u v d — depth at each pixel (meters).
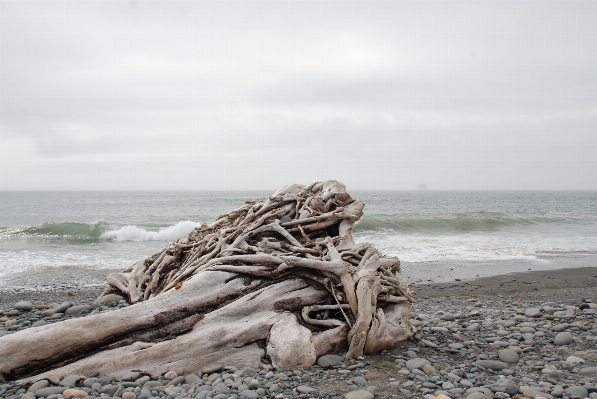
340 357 6.62
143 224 34.09
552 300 12.12
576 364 6.75
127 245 23.42
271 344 6.32
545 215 46.12
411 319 9.68
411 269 16.91
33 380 5.61
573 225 34.31
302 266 7.19
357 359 6.70
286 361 6.19
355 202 9.20
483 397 5.41
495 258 19.38
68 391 5.29
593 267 17.48
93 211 51.09
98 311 9.90
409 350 7.17
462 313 10.47
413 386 5.84
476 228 31.09
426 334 8.37
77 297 12.31
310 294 7.11
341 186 9.36
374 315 7.00
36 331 5.84
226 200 78.31
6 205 65.88
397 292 7.78
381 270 7.74
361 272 7.27
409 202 77.25
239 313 6.65
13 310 10.20
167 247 9.73
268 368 6.20
